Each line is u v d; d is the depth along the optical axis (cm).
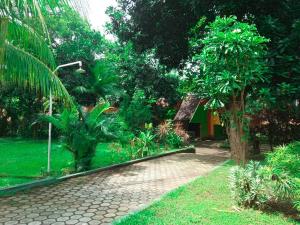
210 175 934
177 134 1747
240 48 608
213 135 2481
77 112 1062
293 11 1164
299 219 540
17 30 623
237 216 552
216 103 681
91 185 828
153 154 1435
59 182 863
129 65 2278
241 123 705
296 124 1345
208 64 668
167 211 580
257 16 1174
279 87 1062
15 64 633
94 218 561
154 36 1535
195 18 1395
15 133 2503
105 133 1059
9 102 2406
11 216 568
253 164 635
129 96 2250
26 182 828
